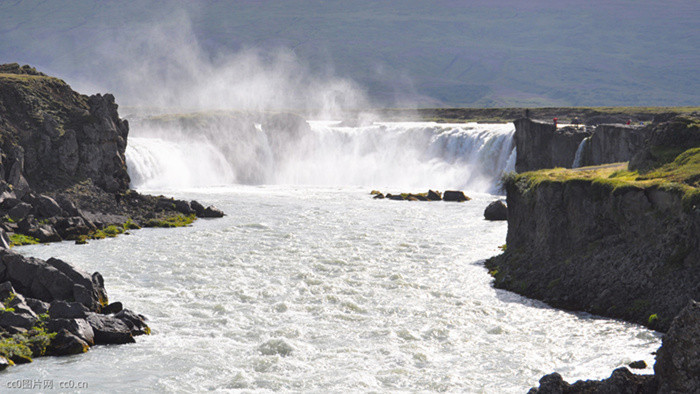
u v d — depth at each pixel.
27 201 90.75
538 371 41.03
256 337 47.75
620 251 54.34
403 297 57.88
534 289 57.81
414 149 168.12
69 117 110.94
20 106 106.75
